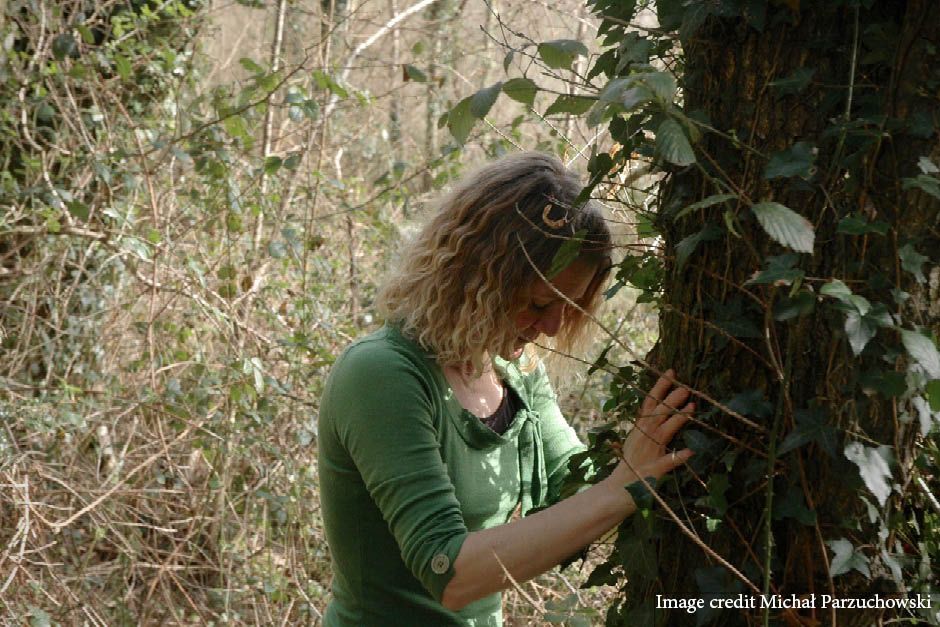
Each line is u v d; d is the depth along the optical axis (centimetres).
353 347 162
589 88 154
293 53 455
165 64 403
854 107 132
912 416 134
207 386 349
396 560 165
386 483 152
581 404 371
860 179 131
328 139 455
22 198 372
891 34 130
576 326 181
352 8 457
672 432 143
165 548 353
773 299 135
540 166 163
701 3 134
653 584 150
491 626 176
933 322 134
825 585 137
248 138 342
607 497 145
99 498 309
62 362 378
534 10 429
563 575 303
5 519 321
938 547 139
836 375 133
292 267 410
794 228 118
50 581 317
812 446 135
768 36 136
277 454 331
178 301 396
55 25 382
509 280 158
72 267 391
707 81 142
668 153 119
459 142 145
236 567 337
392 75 528
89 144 364
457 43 521
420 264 162
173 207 394
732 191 136
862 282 131
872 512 131
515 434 176
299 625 327
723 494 138
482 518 170
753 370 138
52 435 347
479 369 165
